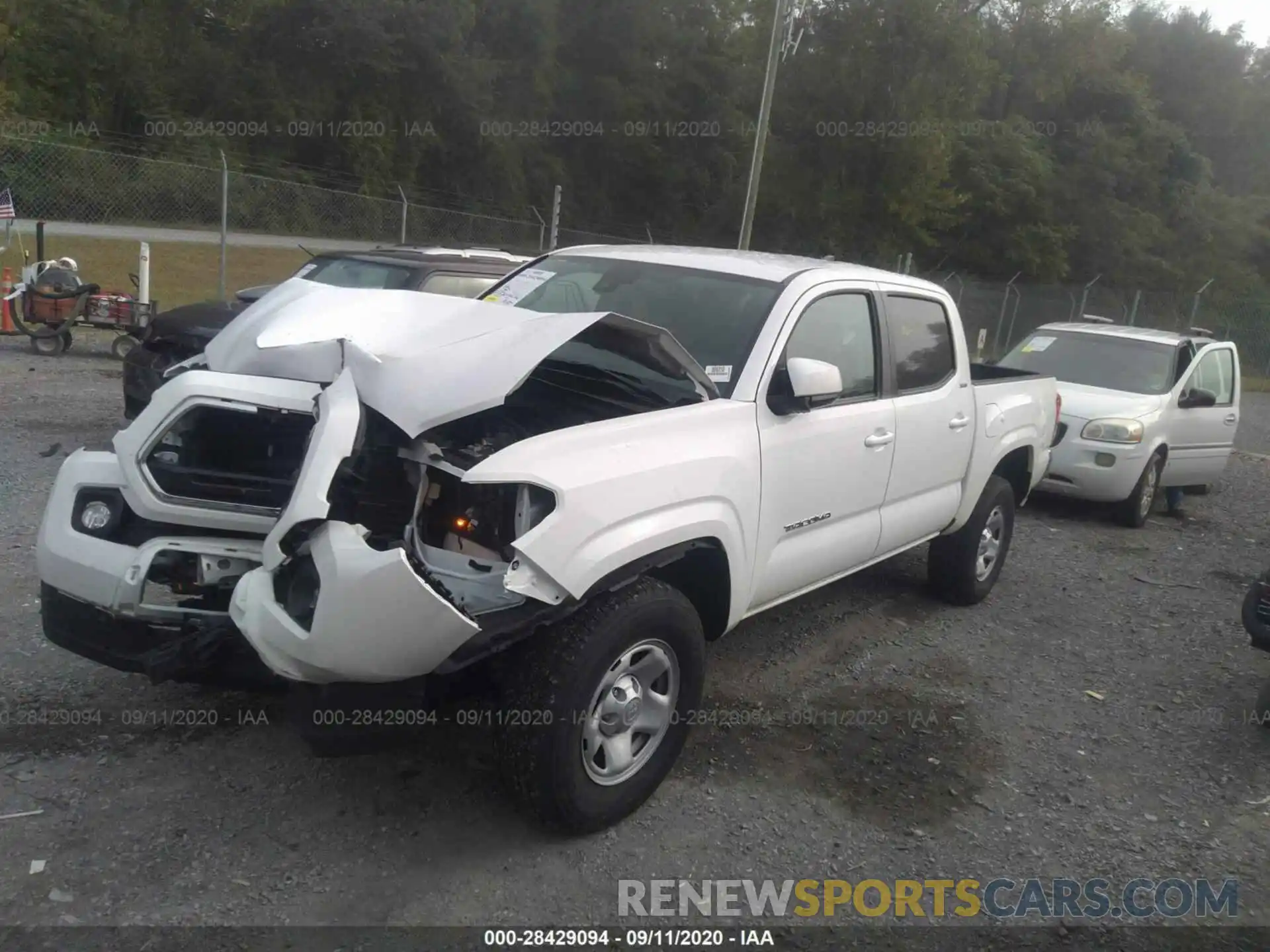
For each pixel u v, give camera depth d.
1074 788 4.39
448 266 9.12
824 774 4.33
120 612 3.63
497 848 3.62
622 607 3.57
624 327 3.77
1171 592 7.45
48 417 9.31
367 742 3.34
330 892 3.33
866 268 5.45
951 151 34.12
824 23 30.39
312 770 4.00
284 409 3.76
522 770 3.47
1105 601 7.07
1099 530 9.32
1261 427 20.28
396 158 39.34
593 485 3.47
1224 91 57.56
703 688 4.48
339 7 37.56
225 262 16.81
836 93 30.36
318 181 36.44
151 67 35.91
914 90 29.84
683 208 47.94
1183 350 10.40
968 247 39.28
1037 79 42.28
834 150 30.80
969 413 5.84
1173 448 9.90
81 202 23.70
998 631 6.21
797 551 4.59
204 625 3.64
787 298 4.58
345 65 37.97
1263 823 4.22
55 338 12.98
